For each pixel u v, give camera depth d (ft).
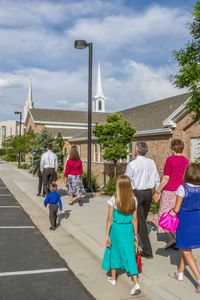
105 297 17.04
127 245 17.46
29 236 28.76
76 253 24.16
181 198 16.52
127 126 65.82
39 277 19.57
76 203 42.11
